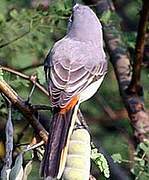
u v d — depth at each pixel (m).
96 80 8.89
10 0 13.34
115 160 10.65
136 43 12.22
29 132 11.78
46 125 13.00
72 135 8.05
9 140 8.27
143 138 12.62
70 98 8.28
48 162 7.69
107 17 12.55
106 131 15.42
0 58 12.77
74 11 9.31
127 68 13.18
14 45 12.57
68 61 8.75
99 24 9.31
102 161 8.87
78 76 8.65
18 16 12.52
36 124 8.30
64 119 8.07
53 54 8.85
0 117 11.68
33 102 13.19
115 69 13.27
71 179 7.91
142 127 12.69
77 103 8.35
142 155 10.74
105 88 15.89
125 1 16.48
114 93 15.86
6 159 8.23
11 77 10.82
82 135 8.05
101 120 15.61
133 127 12.79
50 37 12.84
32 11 12.53
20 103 8.30
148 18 12.30
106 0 13.17
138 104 12.80
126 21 16.30
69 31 9.25
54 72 8.61
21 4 13.41
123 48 13.34
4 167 8.22
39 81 10.02
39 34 12.61
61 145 7.82
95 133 15.42
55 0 12.32
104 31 13.25
